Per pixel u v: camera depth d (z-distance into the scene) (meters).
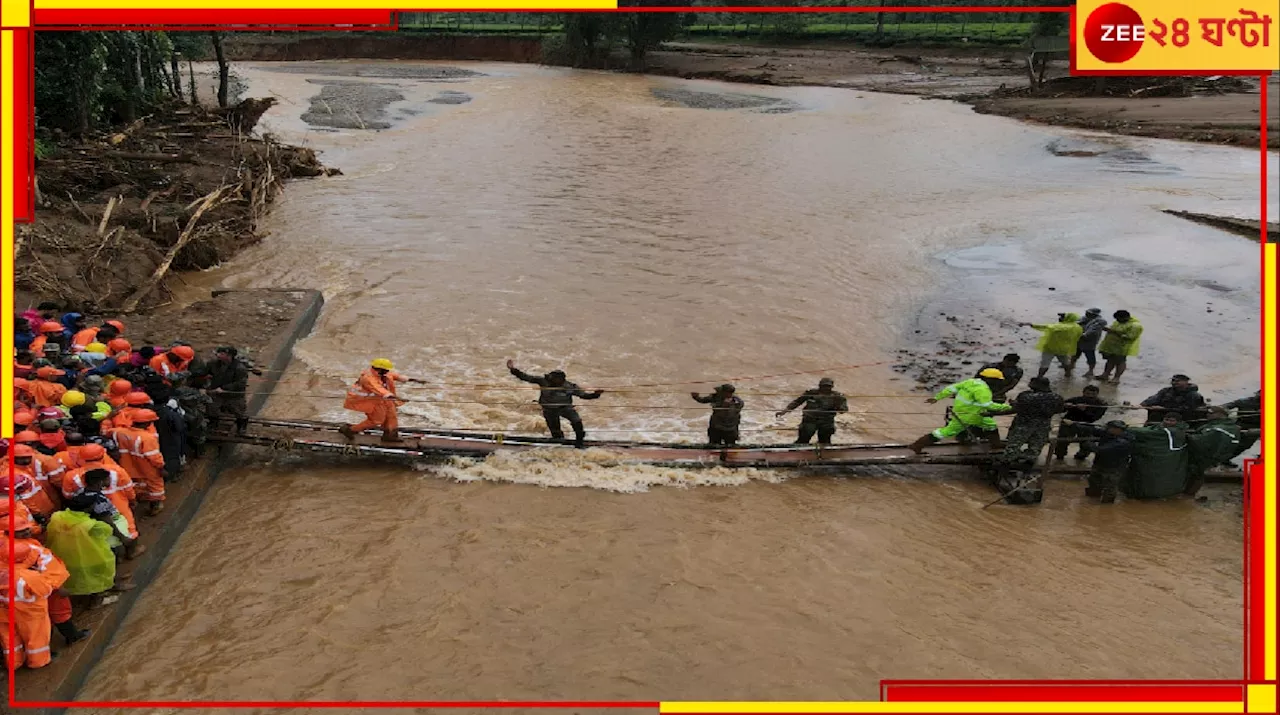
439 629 8.77
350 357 15.81
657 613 9.09
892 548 10.40
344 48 89.38
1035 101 52.44
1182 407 12.30
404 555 9.98
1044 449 12.98
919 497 11.66
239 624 8.80
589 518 10.80
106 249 18.98
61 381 11.06
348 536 10.34
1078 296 19.80
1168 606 9.38
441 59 90.25
